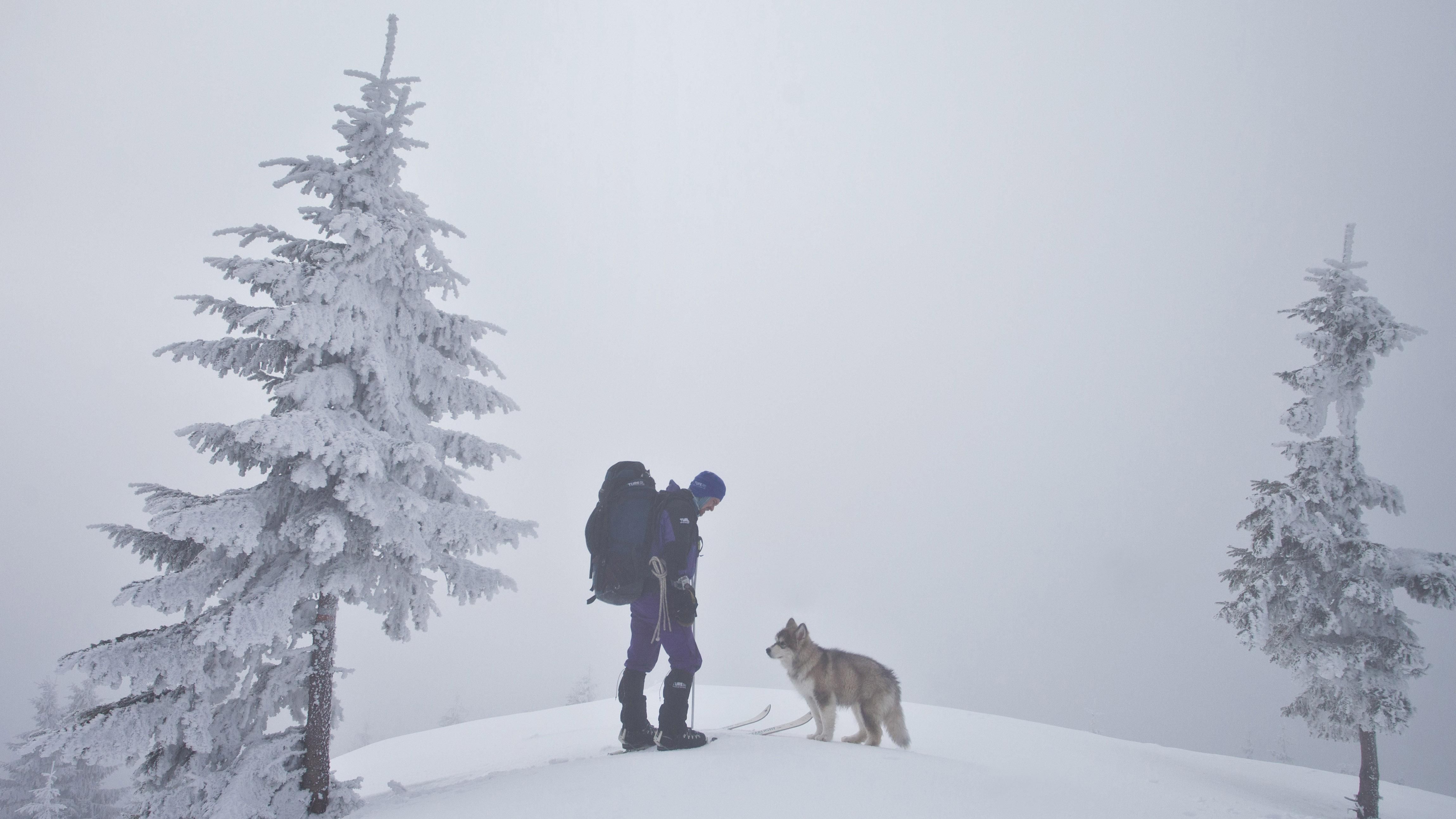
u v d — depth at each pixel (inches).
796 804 163.3
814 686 282.8
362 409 236.4
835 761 192.4
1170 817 174.9
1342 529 438.6
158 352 229.5
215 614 197.2
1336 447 440.1
